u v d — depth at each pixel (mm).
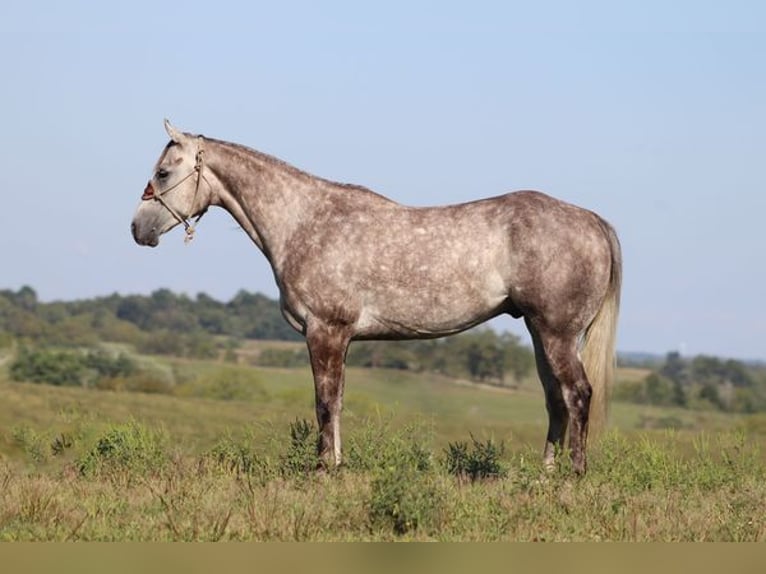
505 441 16531
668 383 126062
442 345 122000
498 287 13523
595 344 13625
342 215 13875
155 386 96000
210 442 18016
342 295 13727
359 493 11617
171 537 10242
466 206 13773
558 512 11234
